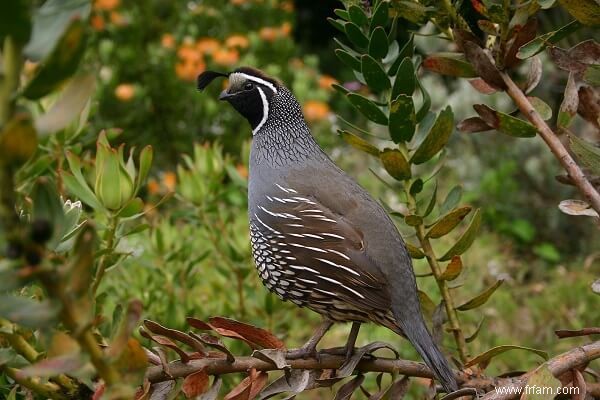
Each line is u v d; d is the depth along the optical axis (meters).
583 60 5.44
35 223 3.02
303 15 23.53
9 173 2.89
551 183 15.16
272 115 7.24
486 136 16.20
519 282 13.97
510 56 5.58
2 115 2.83
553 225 14.98
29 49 2.80
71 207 4.75
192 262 8.72
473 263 13.84
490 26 5.54
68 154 5.94
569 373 5.31
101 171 5.84
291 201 6.81
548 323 12.27
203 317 8.81
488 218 15.55
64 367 3.26
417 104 14.83
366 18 6.14
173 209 13.69
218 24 18.30
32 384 4.20
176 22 18.55
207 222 8.91
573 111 5.65
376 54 6.15
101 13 17.41
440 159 6.42
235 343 8.35
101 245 6.36
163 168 16.33
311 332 11.84
